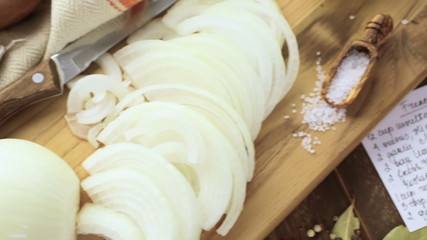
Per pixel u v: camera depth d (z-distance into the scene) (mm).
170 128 393
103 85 410
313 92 431
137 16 423
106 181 387
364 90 431
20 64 412
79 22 399
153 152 386
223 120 400
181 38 418
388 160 463
